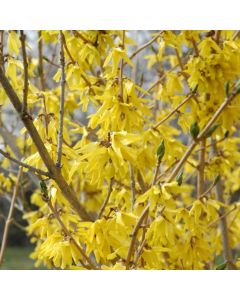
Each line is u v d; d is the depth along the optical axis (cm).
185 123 56
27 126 41
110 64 59
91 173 44
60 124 43
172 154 53
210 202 49
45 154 42
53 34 59
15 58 50
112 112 47
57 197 48
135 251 48
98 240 43
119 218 43
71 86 55
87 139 58
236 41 56
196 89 53
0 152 40
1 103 51
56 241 45
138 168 51
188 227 48
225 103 44
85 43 56
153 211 48
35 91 54
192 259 50
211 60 53
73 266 44
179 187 42
